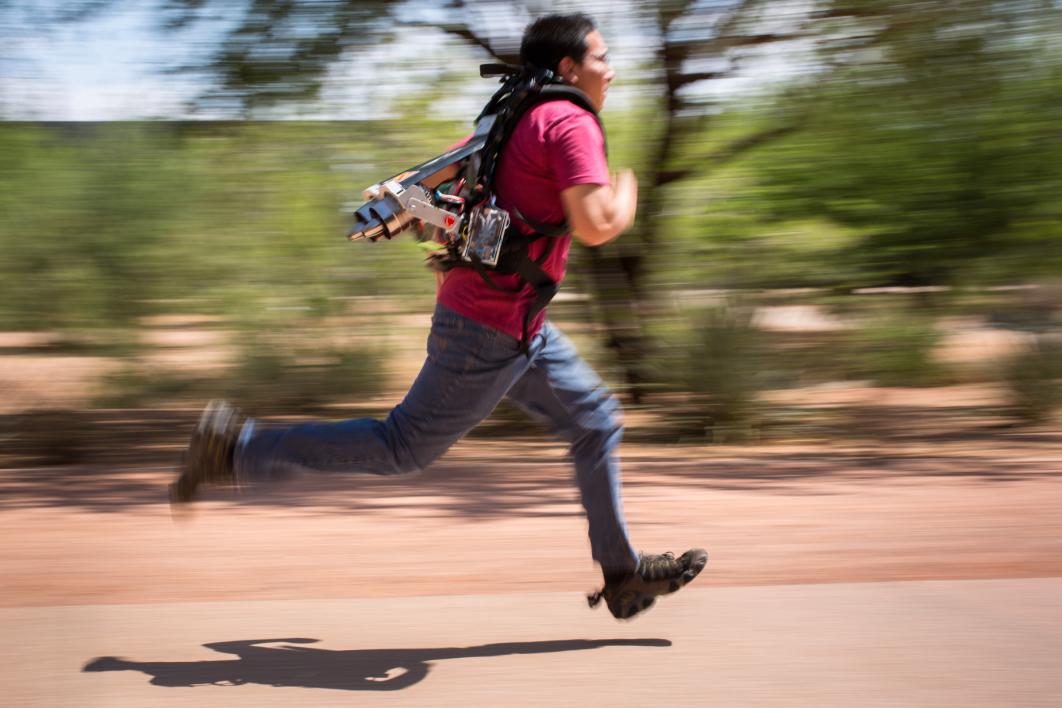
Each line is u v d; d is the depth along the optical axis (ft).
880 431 31.60
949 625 11.80
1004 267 34.35
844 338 36.19
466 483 21.89
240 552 15.89
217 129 33.17
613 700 9.96
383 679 10.50
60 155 32.60
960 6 32.09
